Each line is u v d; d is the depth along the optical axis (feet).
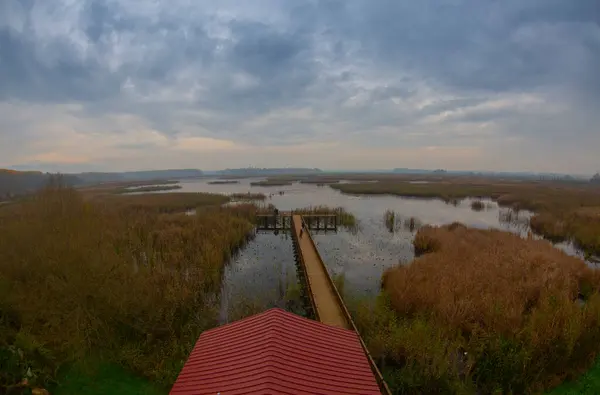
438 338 44.83
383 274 78.13
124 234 86.33
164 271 66.69
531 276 66.90
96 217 69.67
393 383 40.73
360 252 103.45
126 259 64.59
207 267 75.66
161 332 51.80
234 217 132.77
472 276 66.85
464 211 189.47
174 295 57.77
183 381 26.61
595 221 128.06
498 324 48.34
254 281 78.74
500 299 55.01
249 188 375.66
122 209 141.18
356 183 424.05
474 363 42.78
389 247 109.60
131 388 40.88
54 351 42.52
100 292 48.42
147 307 53.01
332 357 28.09
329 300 57.67
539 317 48.01
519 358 41.60
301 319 32.32
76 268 47.14
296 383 24.08
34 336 41.60
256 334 29.60
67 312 45.37
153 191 314.55
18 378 36.52
